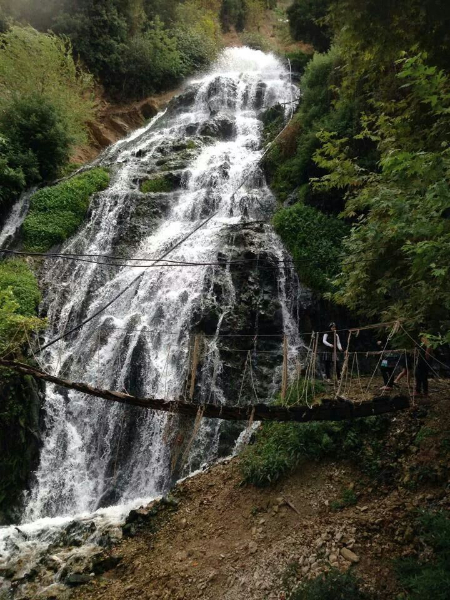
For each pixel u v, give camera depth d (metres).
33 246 16.77
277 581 6.51
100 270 16.06
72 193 18.30
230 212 17.67
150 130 26.58
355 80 10.91
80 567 7.79
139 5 30.34
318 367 12.19
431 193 5.00
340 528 7.00
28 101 19.59
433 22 8.13
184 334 12.95
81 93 25.66
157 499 9.54
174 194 18.73
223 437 10.83
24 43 21.09
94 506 11.05
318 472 8.23
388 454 8.04
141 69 29.80
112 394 5.86
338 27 9.27
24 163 18.95
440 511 6.60
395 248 7.23
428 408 8.59
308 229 14.77
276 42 40.03
